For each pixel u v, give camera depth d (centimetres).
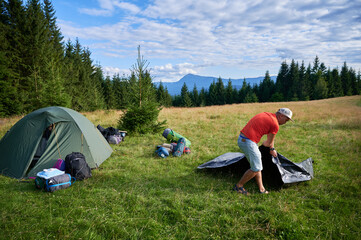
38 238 260
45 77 1450
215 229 282
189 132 937
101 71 4359
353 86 7012
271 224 286
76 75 2291
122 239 261
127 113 880
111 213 320
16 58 1672
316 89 6450
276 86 7306
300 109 1973
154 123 940
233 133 930
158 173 484
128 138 816
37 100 1217
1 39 1622
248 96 6906
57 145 507
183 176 467
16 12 1852
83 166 445
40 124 511
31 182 427
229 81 7569
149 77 894
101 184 420
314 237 266
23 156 475
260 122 359
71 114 561
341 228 280
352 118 1208
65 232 269
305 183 426
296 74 7269
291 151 665
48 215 307
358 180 434
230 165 464
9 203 337
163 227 289
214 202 354
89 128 591
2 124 1054
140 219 303
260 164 361
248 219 304
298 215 312
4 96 1391
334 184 419
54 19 3020
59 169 443
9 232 267
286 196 373
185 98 6594
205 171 491
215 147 714
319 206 345
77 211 320
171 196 372
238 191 386
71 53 3656
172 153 633
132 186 411
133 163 546
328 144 745
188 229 283
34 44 1777
